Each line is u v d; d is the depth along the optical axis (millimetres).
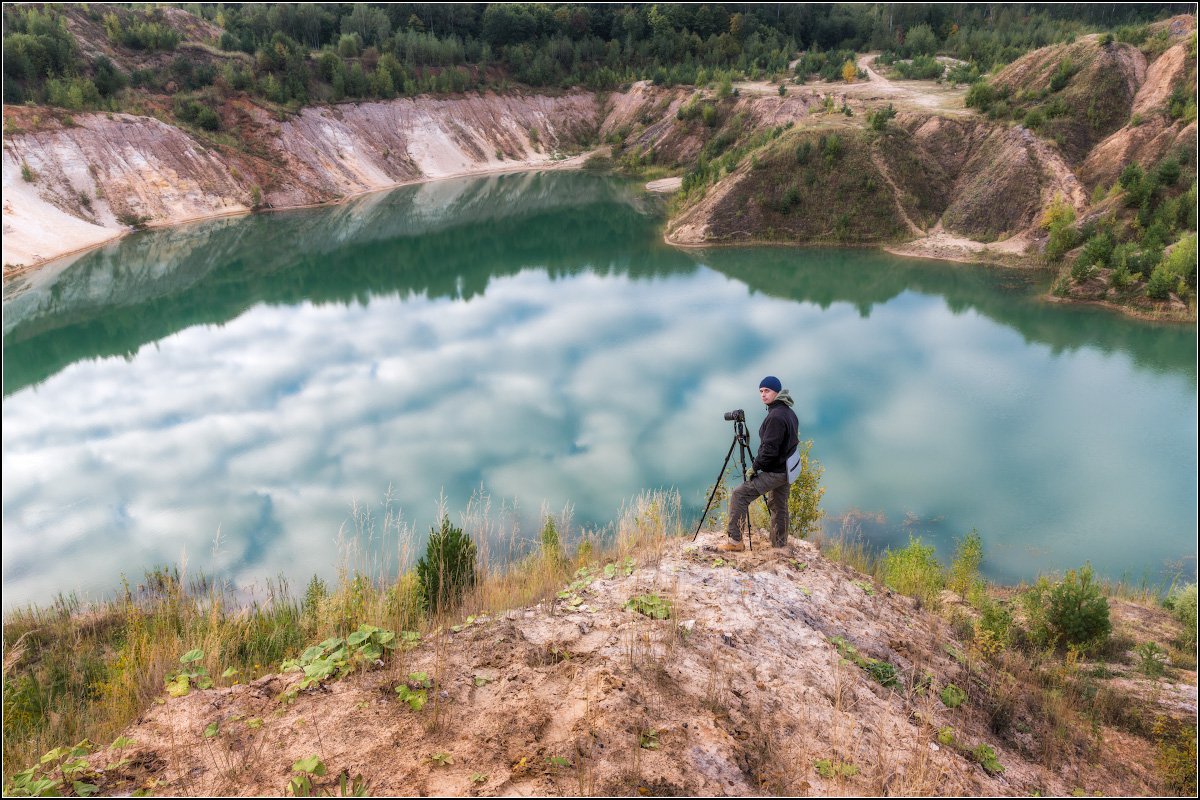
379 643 5000
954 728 5113
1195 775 5055
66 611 11867
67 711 6203
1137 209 44594
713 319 41594
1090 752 5418
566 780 3596
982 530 17281
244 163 77750
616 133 109750
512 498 19641
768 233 59031
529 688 4516
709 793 3607
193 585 11383
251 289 51562
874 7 148000
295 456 24156
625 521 9398
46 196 59656
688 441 24000
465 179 97750
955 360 32156
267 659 6723
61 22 75625
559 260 58781
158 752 3949
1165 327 35125
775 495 7715
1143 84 56531
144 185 67438
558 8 134500
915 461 21578
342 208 79062
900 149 59219
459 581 7504
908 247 53906
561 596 6363
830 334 37344
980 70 92438
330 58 97438
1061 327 36219
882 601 7480
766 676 5008
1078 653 8297
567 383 31531
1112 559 15719
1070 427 24016
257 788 3590
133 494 21281
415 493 20469
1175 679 7754
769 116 88062
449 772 3676
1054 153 53656
